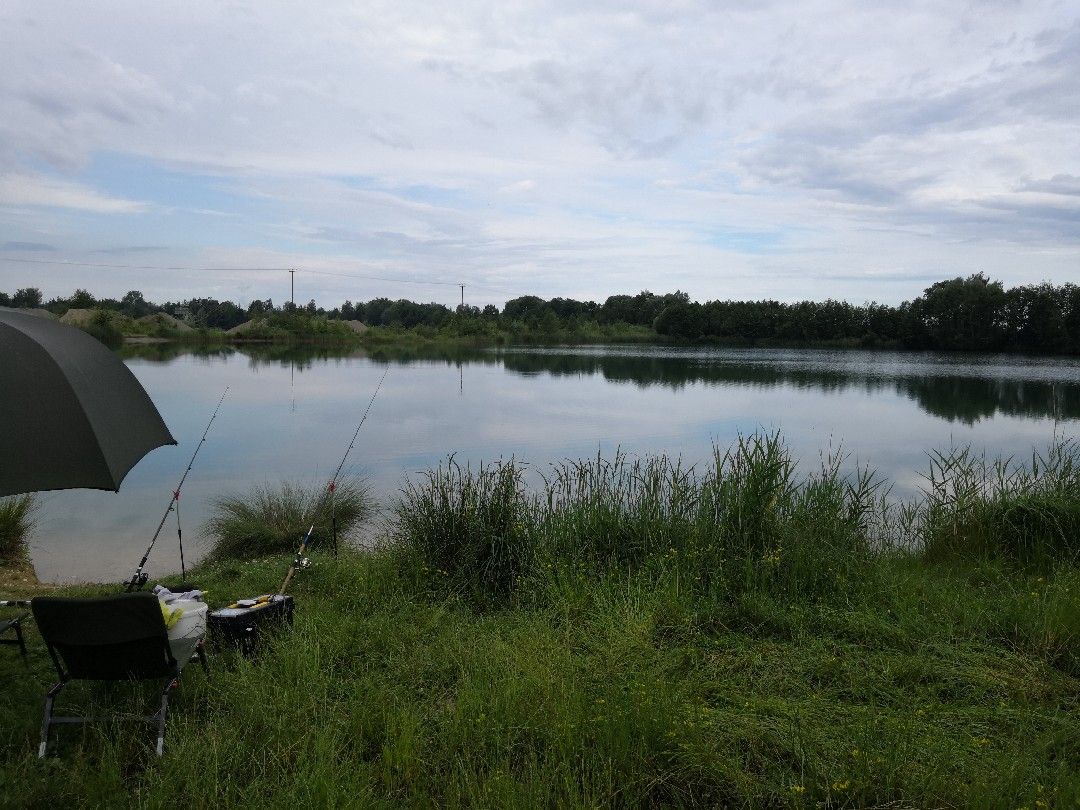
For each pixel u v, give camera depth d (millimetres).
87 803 3250
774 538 6508
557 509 7477
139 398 4887
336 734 3695
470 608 5914
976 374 39094
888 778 3250
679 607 5391
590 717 3818
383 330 78688
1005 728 3832
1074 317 61031
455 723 3797
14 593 6445
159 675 3938
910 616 5234
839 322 72812
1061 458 8805
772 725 3748
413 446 15695
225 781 3404
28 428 3990
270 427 18375
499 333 78625
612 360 51312
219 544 8664
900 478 12477
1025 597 5461
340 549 8250
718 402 25188
